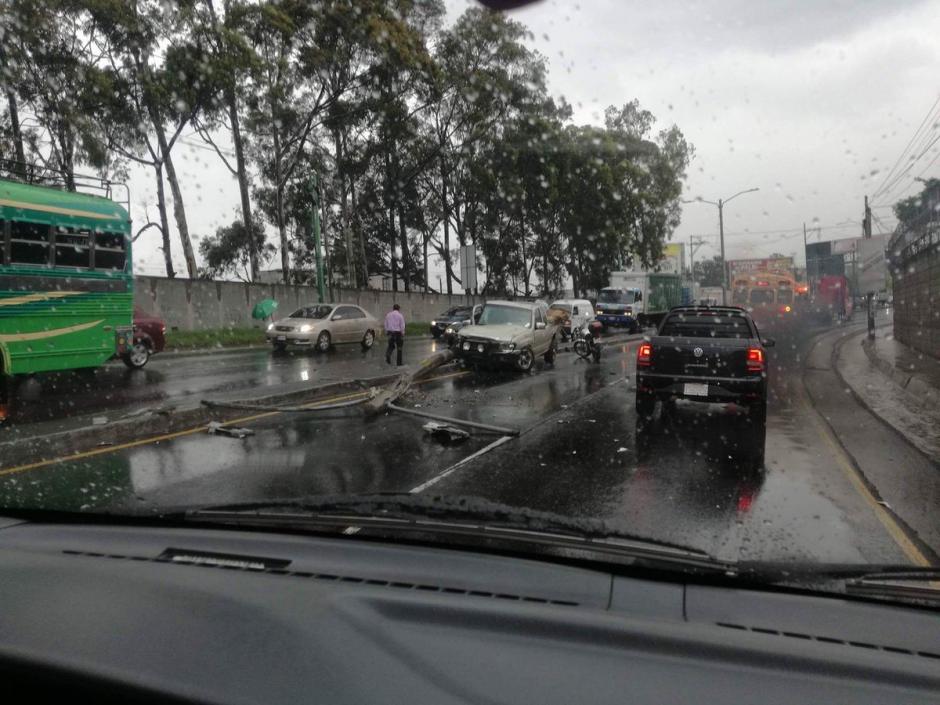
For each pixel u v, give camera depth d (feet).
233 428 31.14
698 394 32.01
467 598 8.00
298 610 7.75
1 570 9.16
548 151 126.93
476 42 114.83
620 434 30.94
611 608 7.87
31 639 7.22
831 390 46.93
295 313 81.61
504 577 8.73
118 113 84.84
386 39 98.99
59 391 43.57
